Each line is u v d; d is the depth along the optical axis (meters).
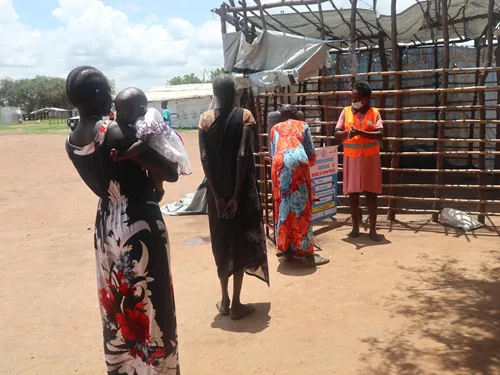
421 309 4.25
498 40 9.37
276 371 3.40
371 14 9.03
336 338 3.82
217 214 4.12
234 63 7.60
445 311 4.18
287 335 3.92
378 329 3.93
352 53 7.25
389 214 7.22
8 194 10.96
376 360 3.46
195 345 3.84
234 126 3.91
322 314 4.26
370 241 6.34
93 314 4.52
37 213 8.88
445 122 6.69
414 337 3.76
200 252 6.15
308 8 8.45
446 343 3.64
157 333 2.58
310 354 3.61
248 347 3.76
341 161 9.15
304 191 5.33
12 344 3.98
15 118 70.25
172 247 6.40
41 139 30.70
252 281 5.13
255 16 8.66
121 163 2.53
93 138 2.51
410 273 5.13
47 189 11.41
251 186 4.06
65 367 3.62
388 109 6.92
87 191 10.89
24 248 6.68
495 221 7.05
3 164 16.88
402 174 11.10
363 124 6.06
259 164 7.67
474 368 3.28
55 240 7.02
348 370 3.36
